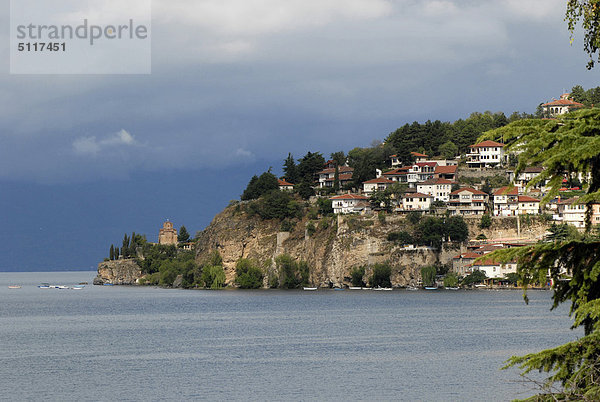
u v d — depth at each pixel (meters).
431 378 170.12
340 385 164.38
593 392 38.75
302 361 198.75
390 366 187.50
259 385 165.75
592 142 39.56
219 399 152.12
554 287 43.62
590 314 40.75
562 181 43.88
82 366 196.25
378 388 160.00
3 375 183.12
